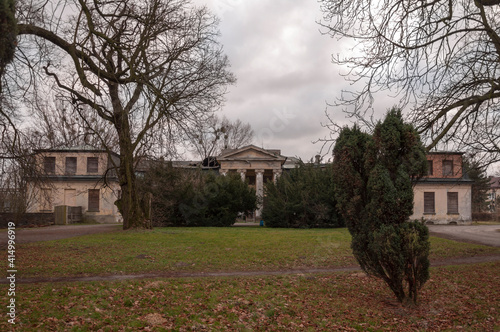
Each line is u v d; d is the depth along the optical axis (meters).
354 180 7.84
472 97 12.15
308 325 6.78
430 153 13.17
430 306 7.89
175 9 17.95
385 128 7.50
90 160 40.47
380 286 9.73
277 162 48.28
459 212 43.28
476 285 9.67
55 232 22.36
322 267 12.62
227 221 31.80
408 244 7.38
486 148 12.37
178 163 30.56
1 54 6.00
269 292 8.91
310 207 29.75
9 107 12.62
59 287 8.80
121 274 11.02
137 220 22.11
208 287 9.24
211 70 19.50
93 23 16.17
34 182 17.33
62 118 19.66
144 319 6.66
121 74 18.94
